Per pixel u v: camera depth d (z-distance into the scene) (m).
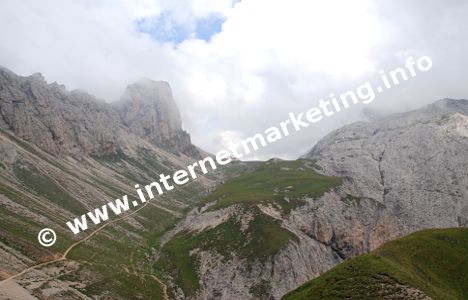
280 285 183.62
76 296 144.12
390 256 112.62
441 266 114.81
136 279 179.00
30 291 133.00
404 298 92.00
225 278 186.25
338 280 105.06
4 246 158.38
